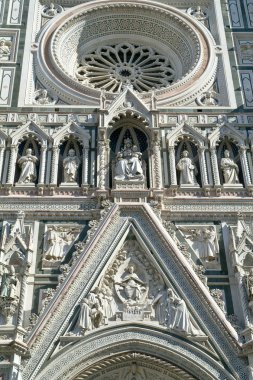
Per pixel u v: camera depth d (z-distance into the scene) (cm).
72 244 2692
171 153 3008
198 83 3366
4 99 3250
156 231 2667
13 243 2616
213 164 2981
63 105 3231
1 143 3022
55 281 2566
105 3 3750
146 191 2803
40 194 2848
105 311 2450
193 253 2692
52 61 3434
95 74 3641
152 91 3281
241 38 3659
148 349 2359
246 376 2291
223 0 3834
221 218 2812
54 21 3659
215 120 3175
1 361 2253
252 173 2967
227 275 2608
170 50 3744
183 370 2322
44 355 2319
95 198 2833
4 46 3531
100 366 2320
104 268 2558
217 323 2416
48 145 3033
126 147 3016
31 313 2458
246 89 3369
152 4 3759
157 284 2555
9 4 3756
